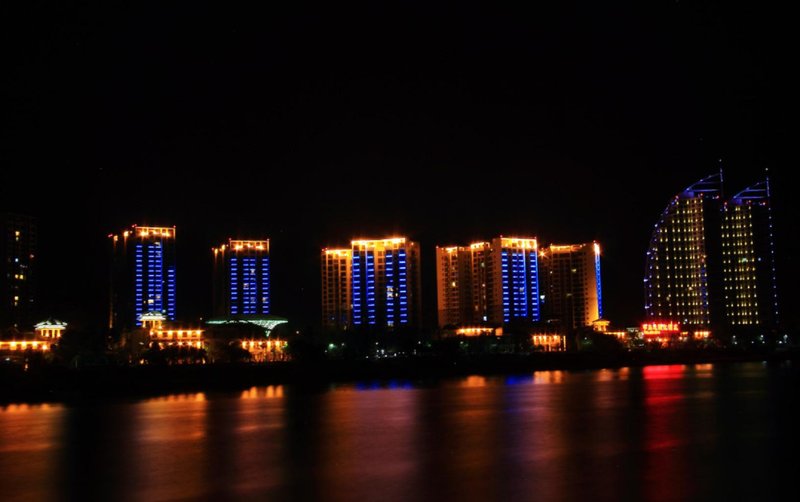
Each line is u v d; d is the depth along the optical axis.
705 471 82.62
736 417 126.12
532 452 96.44
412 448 101.75
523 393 181.25
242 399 181.12
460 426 122.06
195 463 93.69
